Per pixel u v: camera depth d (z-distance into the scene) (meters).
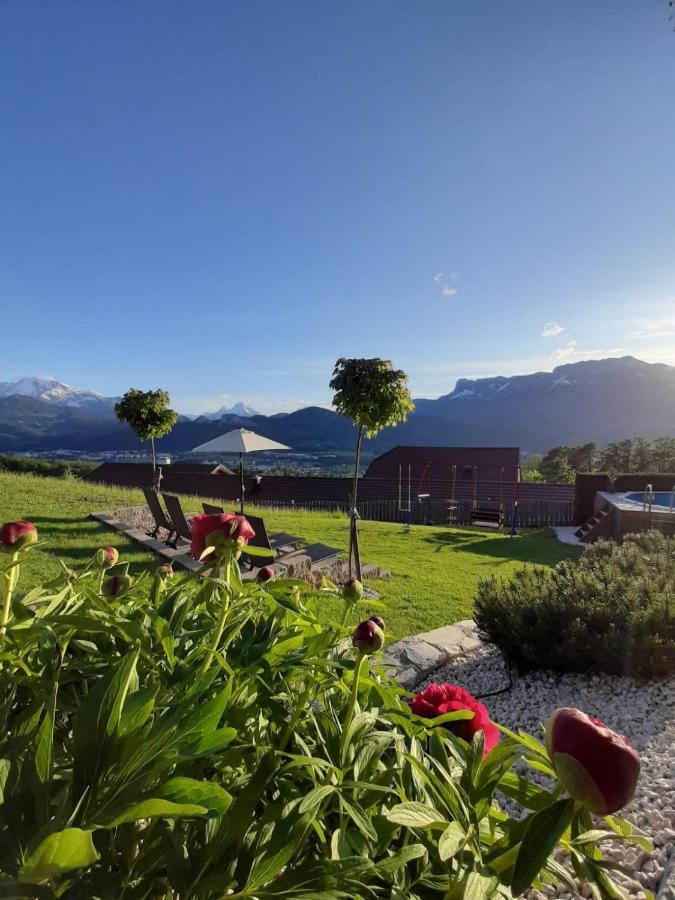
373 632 1.04
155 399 11.64
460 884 0.79
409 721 1.21
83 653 1.21
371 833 0.89
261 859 0.77
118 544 7.26
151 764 0.72
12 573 1.08
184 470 29.19
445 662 4.16
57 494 11.52
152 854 0.78
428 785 1.03
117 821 0.61
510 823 0.98
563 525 16.25
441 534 11.83
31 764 0.73
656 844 1.75
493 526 15.34
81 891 0.68
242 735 1.01
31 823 0.69
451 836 0.80
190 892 0.72
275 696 1.14
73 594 1.32
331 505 19.70
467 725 1.26
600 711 3.20
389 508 19.25
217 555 1.22
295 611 1.34
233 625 1.22
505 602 3.93
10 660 1.02
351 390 6.07
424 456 25.72
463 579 7.02
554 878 0.93
